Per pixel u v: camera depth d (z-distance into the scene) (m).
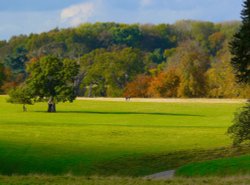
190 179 25.42
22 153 55.72
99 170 46.38
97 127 89.00
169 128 88.06
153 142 67.62
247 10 45.84
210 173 34.78
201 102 161.50
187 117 121.31
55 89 133.38
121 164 49.34
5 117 117.69
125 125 95.88
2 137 71.44
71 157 53.34
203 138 72.12
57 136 73.69
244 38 45.97
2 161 50.44
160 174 40.44
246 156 39.44
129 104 162.50
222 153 53.88
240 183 23.58
